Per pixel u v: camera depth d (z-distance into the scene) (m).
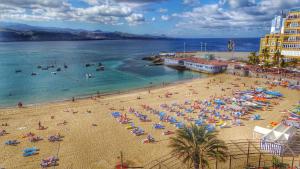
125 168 29.03
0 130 40.88
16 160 31.14
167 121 44.25
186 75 100.50
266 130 34.53
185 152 24.41
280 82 74.12
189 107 52.97
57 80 91.44
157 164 29.80
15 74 103.69
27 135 38.44
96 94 69.69
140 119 45.69
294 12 94.00
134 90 74.12
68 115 48.59
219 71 100.38
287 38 97.44
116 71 113.38
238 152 31.73
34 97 67.00
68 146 34.84
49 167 29.42
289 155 30.42
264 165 28.31
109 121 44.81
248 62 108.38
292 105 52.16
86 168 29.17
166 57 144.00
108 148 34.19
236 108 48.88
